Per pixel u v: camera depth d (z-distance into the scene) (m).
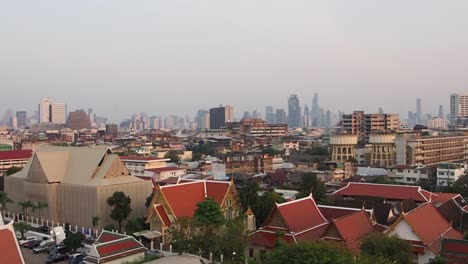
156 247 99.12
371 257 69.56
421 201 119.12
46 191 130.00
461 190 159.50
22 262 66.31
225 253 85.38
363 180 182.12
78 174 129.62
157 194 103.69
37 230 122.69
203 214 89.06
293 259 62.03
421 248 82.69
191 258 80.25
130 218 125.00
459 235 92.94
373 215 105.56
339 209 102.38
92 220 120.44
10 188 143.00
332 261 61.84
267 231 92.75
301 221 93.94
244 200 116.06
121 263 83.75
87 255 90.00
